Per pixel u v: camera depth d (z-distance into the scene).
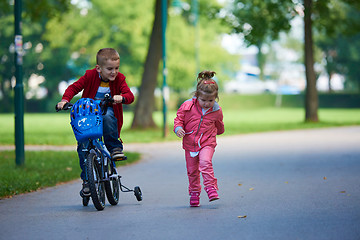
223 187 13.66
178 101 99.75
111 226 8.98
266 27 45.00
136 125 41.22
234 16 45.22
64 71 95.25
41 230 8.75
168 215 9.91
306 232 8.19
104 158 10.84
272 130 40.22
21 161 18.77
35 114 92.88
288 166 18.11
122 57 87.19
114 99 10.14
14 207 11.18
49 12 39.78
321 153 22.20
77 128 10.04
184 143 10.88
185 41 85.75
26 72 91.75
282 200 11.37
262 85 132.38
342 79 120.62
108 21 82.38
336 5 49.31
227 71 102.94
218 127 11.04
